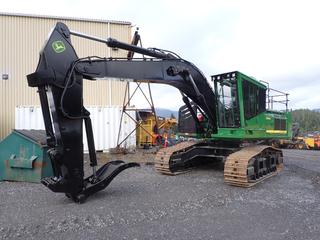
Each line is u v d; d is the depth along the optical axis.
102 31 22.36
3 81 20.77
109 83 22.25
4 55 20.89
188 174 10.93
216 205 7.03
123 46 8.16
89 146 7.55
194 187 8.79
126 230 5.53
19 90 21.00
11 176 9.98
